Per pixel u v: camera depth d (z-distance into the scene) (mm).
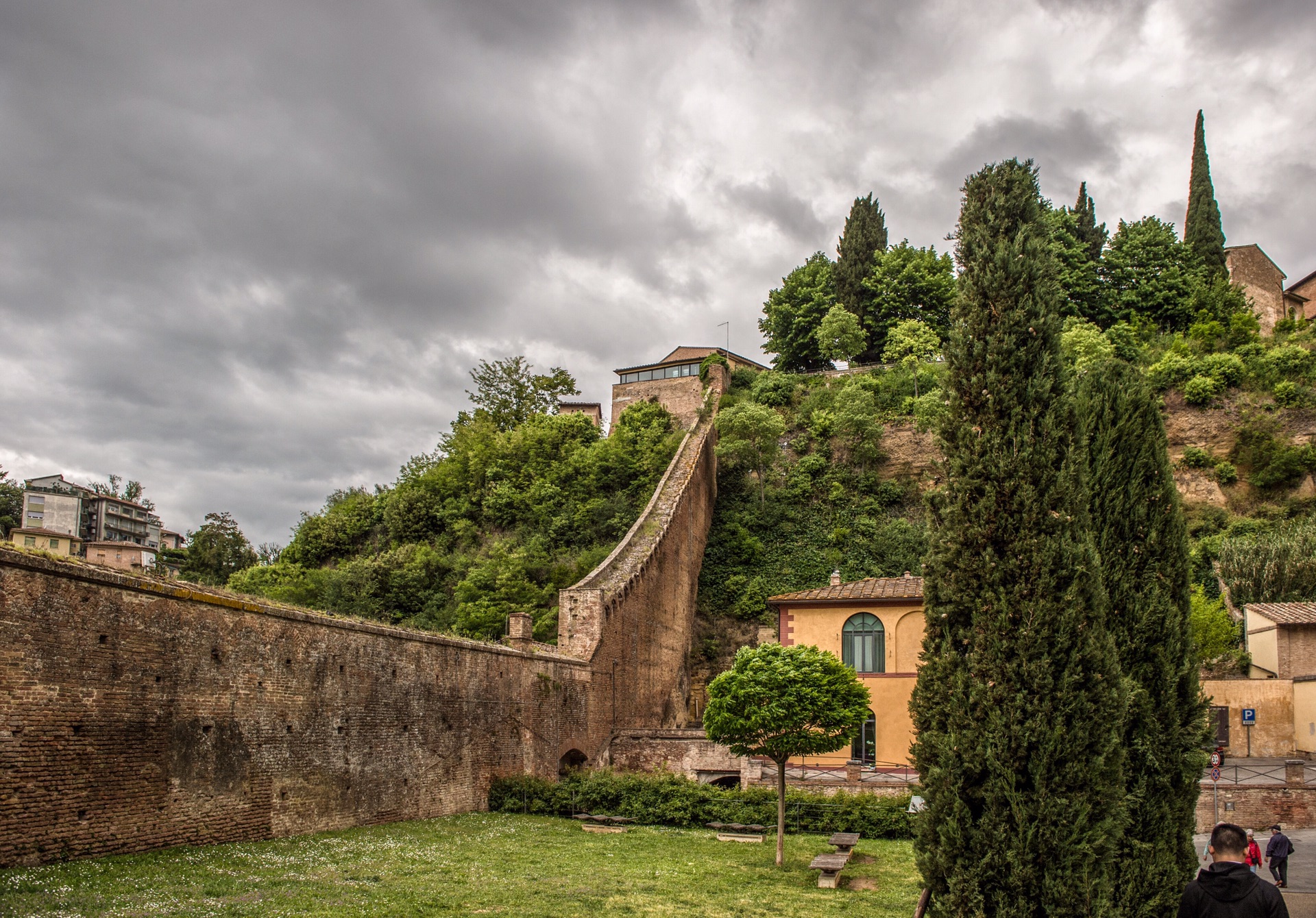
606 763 40594
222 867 17031
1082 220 91375
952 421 13828
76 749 16016
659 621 52469
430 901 16250
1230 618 52000
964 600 13000
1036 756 12039
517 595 57469
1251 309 85250
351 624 24391
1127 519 15586
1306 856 26656
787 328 94375
